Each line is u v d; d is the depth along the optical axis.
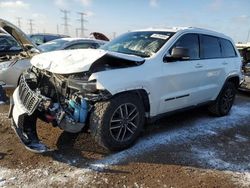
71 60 3.81
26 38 5.51
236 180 3.60
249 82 8.59
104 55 3.71
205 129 5.42
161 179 3.49
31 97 3.79
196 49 5.25
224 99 6.29
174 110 4.91
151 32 5.09
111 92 3.69
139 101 4.14
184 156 4.15
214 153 4.34
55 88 3.97
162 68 4.42
